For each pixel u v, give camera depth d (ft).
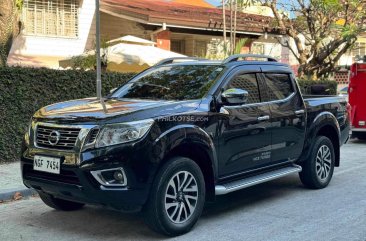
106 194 15.76
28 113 30.66
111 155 15.74
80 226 18.89
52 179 16.81
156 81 21.39
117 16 53.83
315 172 24.73
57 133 16.76
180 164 17.07
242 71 20.75
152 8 57.16
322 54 60.44
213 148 18.34
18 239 17.39
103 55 42.01
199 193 17.95
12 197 23.16
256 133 20.47
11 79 29.60
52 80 31.53
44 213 20.79
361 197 23.59
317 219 19.83
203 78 20.07
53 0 51.80
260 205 22.08
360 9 58.03
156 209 16.49
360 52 80.53
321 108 25.14
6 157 29.91
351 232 18.12
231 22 54.85
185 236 17.53
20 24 34.81
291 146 22.81
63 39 52.60
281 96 22.57
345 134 27.45
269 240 17.17
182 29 56.44
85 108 17.97
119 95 21.43
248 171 20.48
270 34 61.57
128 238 17.38
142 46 43.60
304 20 62.28
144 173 16.01
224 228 18.56
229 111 19.17
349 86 44.34
